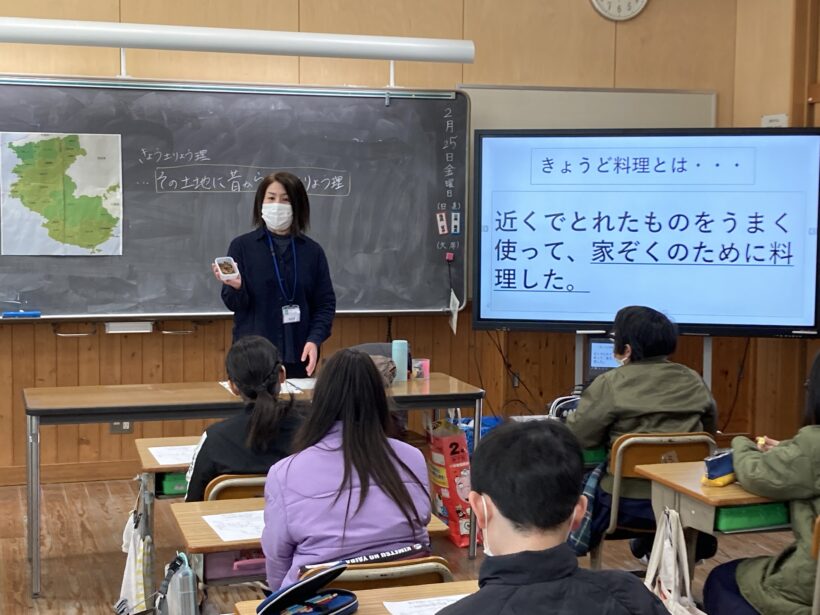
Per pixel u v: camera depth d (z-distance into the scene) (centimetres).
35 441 365
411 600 188
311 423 217
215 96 535
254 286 421
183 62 539
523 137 547
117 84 518
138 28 489
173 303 536
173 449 332
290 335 426
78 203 517
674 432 326
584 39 600
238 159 541
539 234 552
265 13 548
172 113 529
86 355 536
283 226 422
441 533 241
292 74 557
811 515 246
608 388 330
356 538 208
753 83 609
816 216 540
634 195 547
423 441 452
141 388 405
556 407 416
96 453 545
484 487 137
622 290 552
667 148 543
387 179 565
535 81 595
